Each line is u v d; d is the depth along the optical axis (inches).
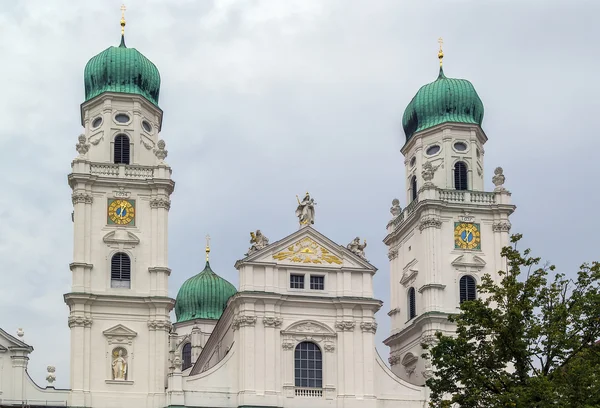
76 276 4092.0
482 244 4399.6
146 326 4111.7
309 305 4146.2
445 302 4293.8
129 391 4030.5
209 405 4001.0
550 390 2431.1
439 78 4677.7
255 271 4131.4
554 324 2571.4
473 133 4547.2
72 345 4023.1
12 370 3934.5
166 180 4237.2
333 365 4109.3
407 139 4761.3
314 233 4227.4
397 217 4729.3
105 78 4419.3
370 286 4220.0
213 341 4869.6
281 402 4008.4
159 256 4190.5
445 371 2684.5
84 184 4190.5
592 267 2657.5
